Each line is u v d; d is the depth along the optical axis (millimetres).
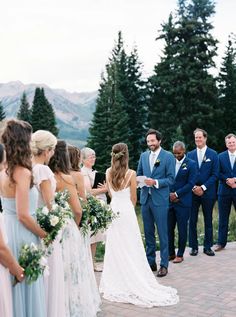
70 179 4145
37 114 46031
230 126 37156
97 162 33250
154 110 36312
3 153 2900
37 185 3641
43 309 3326
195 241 7285
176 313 4598
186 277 5938
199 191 7141
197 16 42906
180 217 6781
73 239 4113
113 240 5305
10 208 3213
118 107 33500
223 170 7703
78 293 4105
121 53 38188
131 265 5191
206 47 36219
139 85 38031
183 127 33688
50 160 4125
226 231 7691
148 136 6305
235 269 6312
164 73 35625
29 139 3203
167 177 6184
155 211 6141
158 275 5992
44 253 3316
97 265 6691
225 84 37938
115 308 4781
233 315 4508
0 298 2941
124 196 5410
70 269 4051
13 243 3189
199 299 5023
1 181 3236
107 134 33250
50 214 3367
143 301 4898
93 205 4742
